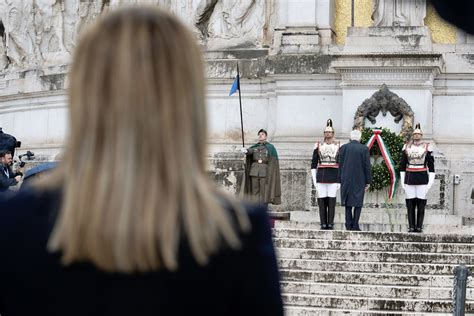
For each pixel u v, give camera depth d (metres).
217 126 34.28
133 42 3.73
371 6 33.78
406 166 26.78
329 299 19.66
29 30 39.97
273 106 33.62
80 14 38.44
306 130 32.94
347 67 31.75
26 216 3.74
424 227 28.23
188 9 35.59
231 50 34.56
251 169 28.80
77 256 3.64
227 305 3.70
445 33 33.25
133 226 3.59
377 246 22.94
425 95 31.59
